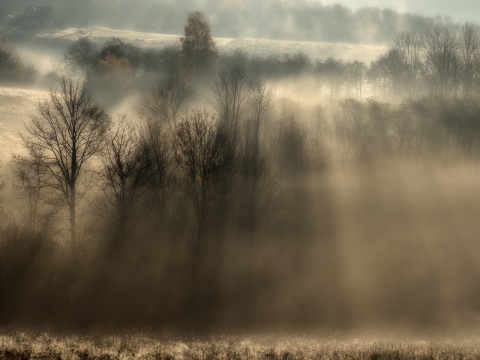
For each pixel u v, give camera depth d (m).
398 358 46.53
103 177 81.81
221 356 45.72
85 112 79.31
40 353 42.84
